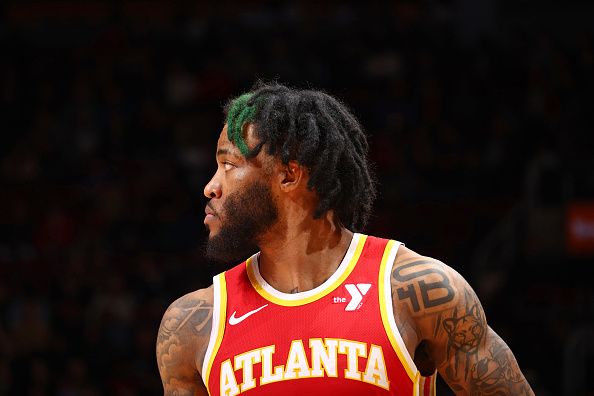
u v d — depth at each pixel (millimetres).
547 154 31016
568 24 40656
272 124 7617
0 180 36094
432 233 31250
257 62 39625
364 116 36688
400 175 33281
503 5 41125
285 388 7207
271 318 7484
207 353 7602
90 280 30250
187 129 37188
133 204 33750
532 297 27719
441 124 35281
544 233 27641
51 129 38156
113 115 38438
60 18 44500
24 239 33469
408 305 7363
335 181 7723
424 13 41750
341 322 7297
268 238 7738
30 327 28844
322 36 40906
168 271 30219
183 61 40844
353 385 7113
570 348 23938
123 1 44562
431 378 7703
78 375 27078
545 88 35781
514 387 7473
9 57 42344
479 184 32844
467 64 38250
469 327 7391
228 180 7746
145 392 26953
